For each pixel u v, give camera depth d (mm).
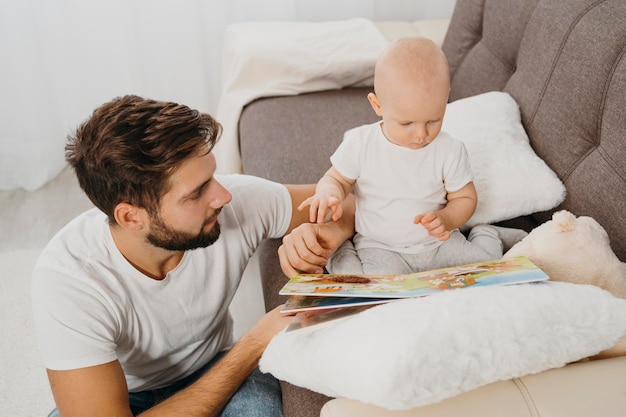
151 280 1050
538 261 1017
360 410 771
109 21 2410
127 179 928
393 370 724
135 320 1057
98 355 979
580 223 1030
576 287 855
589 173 1226
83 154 943
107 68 2504
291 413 973
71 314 971
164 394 1201
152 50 2516
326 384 839
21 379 1613
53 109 2473
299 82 1984
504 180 1290
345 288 936
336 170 1166
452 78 1892
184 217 985
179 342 1147
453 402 765
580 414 745
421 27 2209
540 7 1460
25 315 1818
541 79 1399
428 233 1115
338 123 1793
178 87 2613
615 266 997
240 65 1991
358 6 2527
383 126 1131
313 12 2539
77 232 1041
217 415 1066
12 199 2408
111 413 966
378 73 1054
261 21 2523
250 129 1833
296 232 1135
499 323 780
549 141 1353
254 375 1155
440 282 924
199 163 962
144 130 913
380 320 813
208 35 2529
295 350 907
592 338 809
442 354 747
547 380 791
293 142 1705
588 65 1251
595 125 1245
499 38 1653
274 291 1227
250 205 1194
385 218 1160
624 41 1184
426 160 1115
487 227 1262
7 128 2418
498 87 1644
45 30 2336
